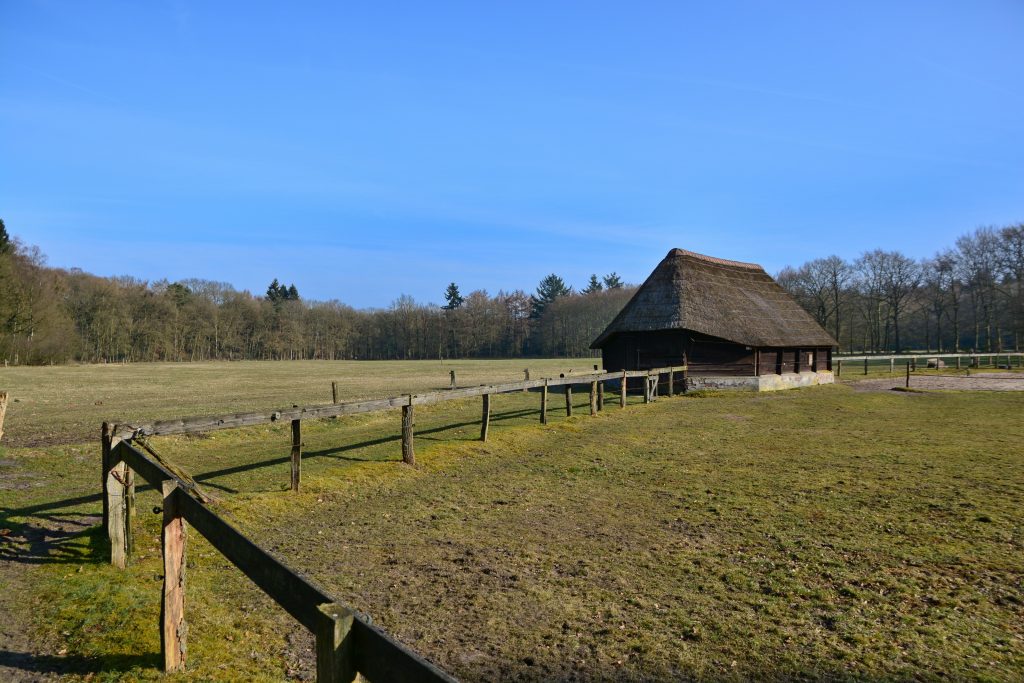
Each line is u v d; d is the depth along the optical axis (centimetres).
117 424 735
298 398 2611
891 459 1271
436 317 10919
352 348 10794
